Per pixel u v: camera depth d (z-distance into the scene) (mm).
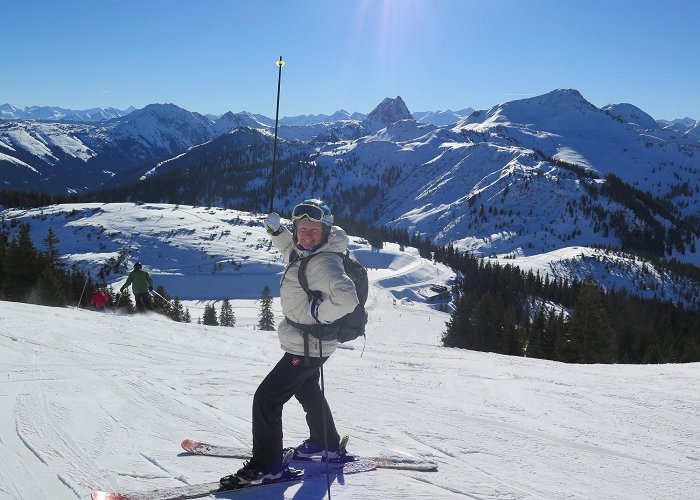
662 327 47375
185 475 3398
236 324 91250
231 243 161750
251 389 5723
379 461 3807
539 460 4191
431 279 145750
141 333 9734
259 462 3299
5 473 3289
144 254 153500
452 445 4402
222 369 6777
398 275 145500
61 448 3713
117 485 3213
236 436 4160
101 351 7445
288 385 3293
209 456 3727
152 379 5902
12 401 4707
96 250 155375
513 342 42656
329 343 3258
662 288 177625
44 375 5711
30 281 35438
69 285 37031
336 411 5301
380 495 3283
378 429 4742
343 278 2967
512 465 4035
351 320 3096
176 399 5133
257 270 141875
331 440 3705
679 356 40344
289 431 4398
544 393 6586
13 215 183625
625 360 43031
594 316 32938
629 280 181750
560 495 3543
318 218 3018
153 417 4527
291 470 3459
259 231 177375
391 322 95062
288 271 3219
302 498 3186
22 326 8992
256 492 3215
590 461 4242
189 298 125812
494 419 5289
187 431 4227
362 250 175500
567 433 4953
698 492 3740
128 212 185125
